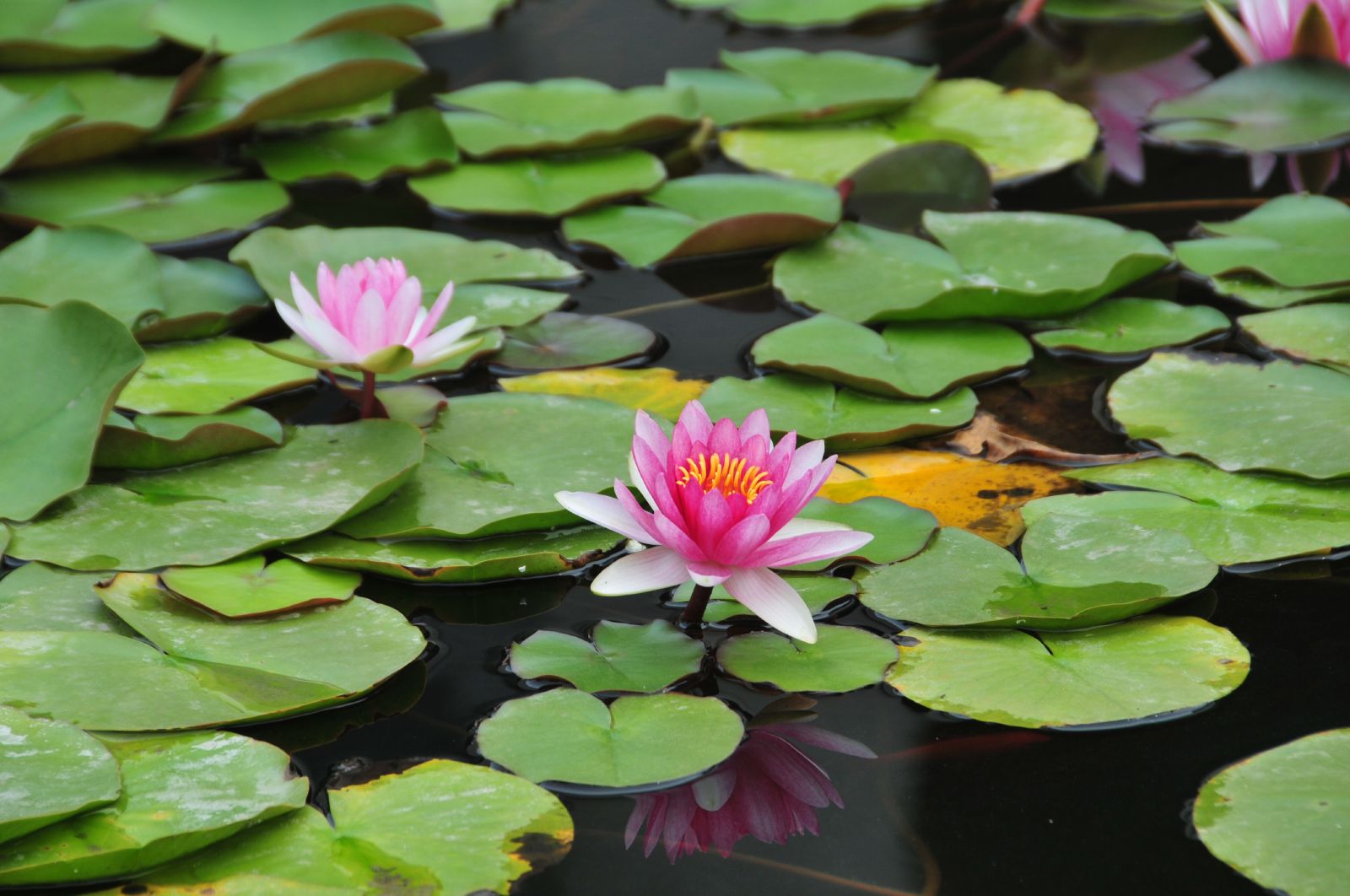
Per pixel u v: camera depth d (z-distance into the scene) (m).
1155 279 3.36
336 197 3.47
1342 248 3.34
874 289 3.31
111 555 3.04
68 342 3.11
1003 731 2.98
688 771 2.95
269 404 3.20
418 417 3.17
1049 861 2.93
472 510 3.09
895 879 2.92
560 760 2.96
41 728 2.94
